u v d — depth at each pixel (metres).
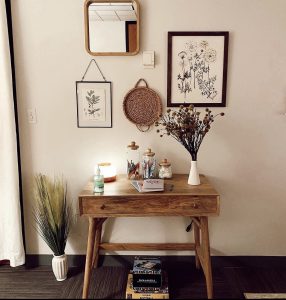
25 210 2.38
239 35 2.14
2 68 2.11
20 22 2.17
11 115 2.15
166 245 2.28
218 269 2.39
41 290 2.13
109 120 2.27
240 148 2.27
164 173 2.19
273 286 2.17
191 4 2.11
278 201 2.33
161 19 2.13
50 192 2.15
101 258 2.43
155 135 2.27
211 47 2.15
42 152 2.32
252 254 2.40
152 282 2.03
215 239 2.39
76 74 2.22
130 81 2.22
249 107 2.22
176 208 1.90
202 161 2.29
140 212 1.90
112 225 2.38
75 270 2.38
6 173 2.22
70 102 2.25
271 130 2.24
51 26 2.17
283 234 2.37
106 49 2.17
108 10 2.13
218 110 2.23
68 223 2.33
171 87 2.20
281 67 2.16
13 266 2.31
